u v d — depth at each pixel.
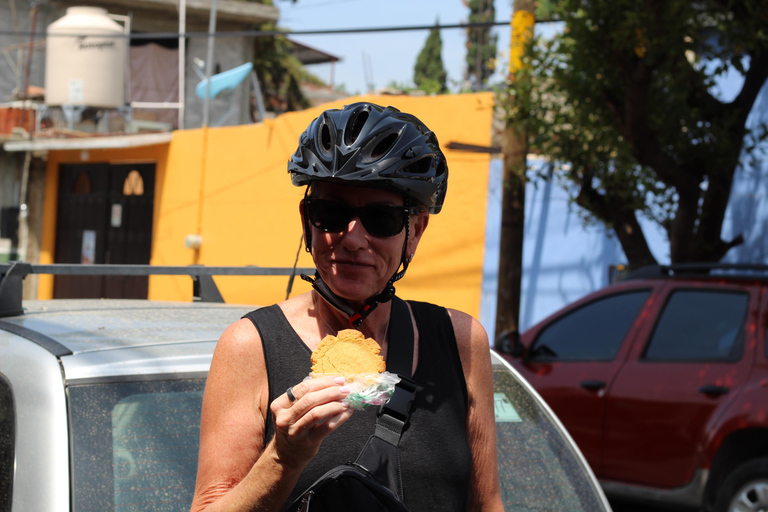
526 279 9.79
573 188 9.42
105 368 2.10
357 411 1.59
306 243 1.72
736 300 5.24
